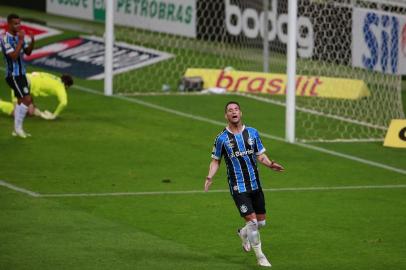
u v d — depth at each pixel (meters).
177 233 35.38
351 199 41.16
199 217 37.62
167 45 73.44
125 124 54.25
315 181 44.22
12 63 49.44
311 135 53.75
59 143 49.44
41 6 86.38
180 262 31.84
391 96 60.25
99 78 65.94
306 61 64.50
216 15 72.56
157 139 51.19
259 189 32.06
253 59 70.44
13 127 52.28
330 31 63.56
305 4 64.25
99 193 40.78
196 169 45.62
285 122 56.06
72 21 82.56
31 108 54.59
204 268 31.25
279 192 42.06
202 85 64.31
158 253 32.81
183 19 73.69
